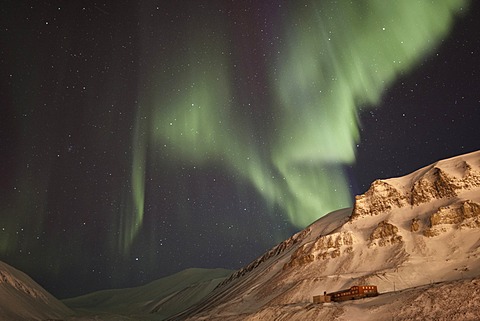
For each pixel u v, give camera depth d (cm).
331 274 13825
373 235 14850
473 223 13300
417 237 13888
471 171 15500
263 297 14412
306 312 9419
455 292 7850
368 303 9019
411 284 11344
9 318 19700
